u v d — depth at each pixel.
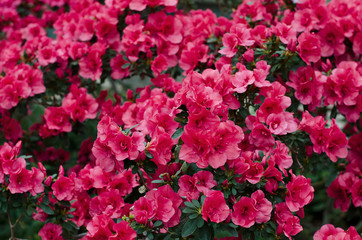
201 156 1.98
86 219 2.65
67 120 2.98
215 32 3.04
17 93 2.85
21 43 3.71
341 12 2.97
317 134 2.35
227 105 2.20
